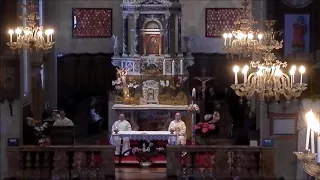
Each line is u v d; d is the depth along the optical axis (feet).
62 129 100.58
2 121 94.12
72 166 90.17
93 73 126.82
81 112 124.06
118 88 116.57
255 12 115.44
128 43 119.96
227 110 118.83
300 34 94.38
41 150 89.92
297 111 93.66
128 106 112.78
